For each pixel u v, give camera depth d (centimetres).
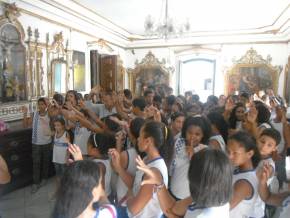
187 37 1175
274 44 1107
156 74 1273
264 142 250
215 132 300
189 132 257
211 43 1192
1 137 457
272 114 549
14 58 604
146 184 180
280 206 193
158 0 711
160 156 206
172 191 245
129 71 1302
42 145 496
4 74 579
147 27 709
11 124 562
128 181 216
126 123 343
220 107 549
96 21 887
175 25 753
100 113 579
